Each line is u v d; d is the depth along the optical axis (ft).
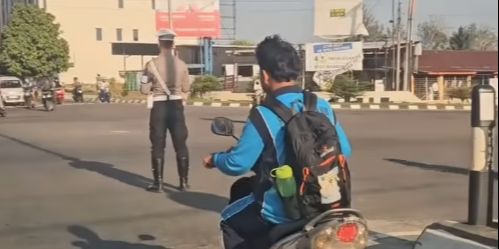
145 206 25.59
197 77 138.41
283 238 10.60
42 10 196.03
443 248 18.25
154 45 203.31
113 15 245.86
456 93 141.28
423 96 152.87
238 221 11.46
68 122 72.13
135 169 35.42
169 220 23.24
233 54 195.42
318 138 10.36
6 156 41.16
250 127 10.96
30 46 191.52
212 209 25.04
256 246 11.36
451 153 43.34
